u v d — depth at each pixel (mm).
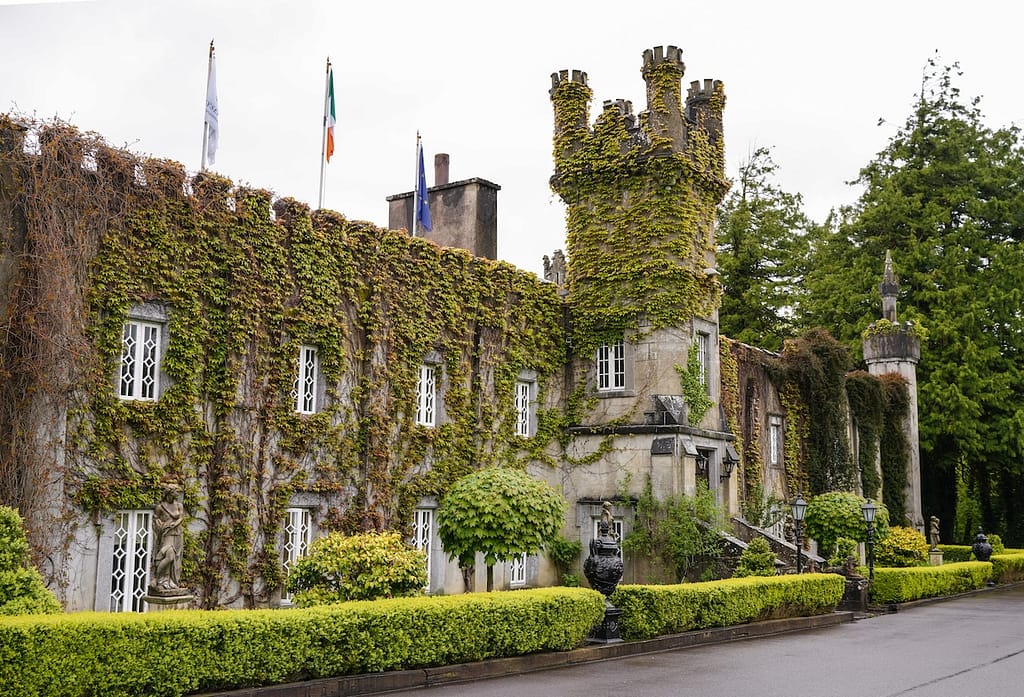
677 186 25766
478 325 23547
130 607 16031
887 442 37781
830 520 28500
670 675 14164
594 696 12273
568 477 25781
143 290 16531
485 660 14523
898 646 17703
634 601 17375
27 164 15172
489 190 27438
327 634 12516
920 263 43281
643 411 25078
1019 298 41188
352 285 20250
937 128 45219
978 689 12953
